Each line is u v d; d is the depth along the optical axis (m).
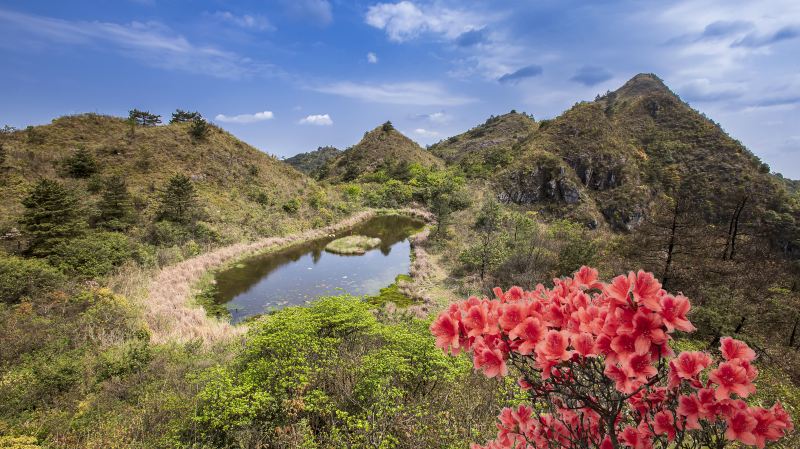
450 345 1.67
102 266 14.38
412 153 79.50
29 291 11.42
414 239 28.11
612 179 50.41
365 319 7.66
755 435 1.28
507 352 1.59
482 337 1.59
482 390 5.28
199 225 22.98
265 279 18.97
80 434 5.86
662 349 1.27
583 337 1.38
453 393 5.36
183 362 8.41
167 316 12.27
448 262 21.84
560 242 22.39
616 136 58.34
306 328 6.84
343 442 4.69
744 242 16.23
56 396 7.00
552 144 55.44
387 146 79.75
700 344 7.71
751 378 1.29
